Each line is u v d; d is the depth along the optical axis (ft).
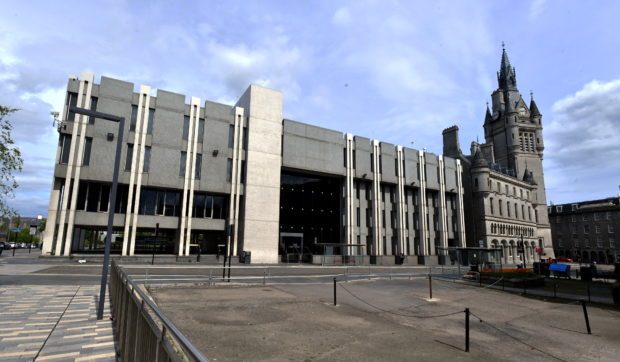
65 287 46.68
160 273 65.16
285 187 136.77
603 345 30.45
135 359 15.06
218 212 116.16
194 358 6.67
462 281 76.48
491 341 29.96
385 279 74.43
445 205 178.09
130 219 99.40
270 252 118.11
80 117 96.32
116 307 28.09
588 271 89.20
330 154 141.38
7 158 44.88
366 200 152.25
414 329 32.40
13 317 29.37
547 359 25.93
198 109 114.32
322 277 73.56
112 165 98.07
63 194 93.81
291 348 24.34
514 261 212.02
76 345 22.09
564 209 305.73
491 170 205.67
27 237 303.89
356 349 24.97
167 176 105.70
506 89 269.64
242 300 41.42
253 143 121.08
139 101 104.83
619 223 262.88
